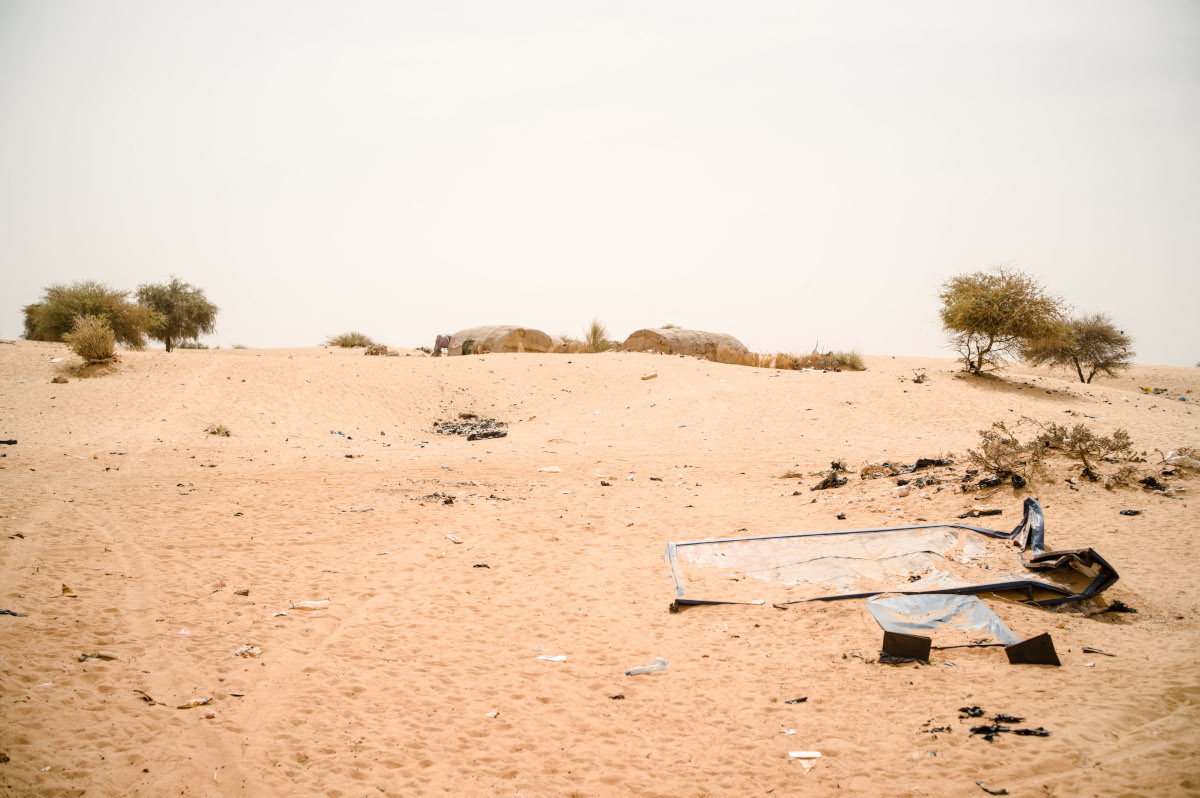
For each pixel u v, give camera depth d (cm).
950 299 2850
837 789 434
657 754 490
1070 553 748
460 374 2777
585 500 1314
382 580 863
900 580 806
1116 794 405
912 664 615
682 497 1336
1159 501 975
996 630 662
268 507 1184
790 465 1639
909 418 2117
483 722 537
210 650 638
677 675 621
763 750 490
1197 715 487
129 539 954
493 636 712
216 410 2144
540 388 2698
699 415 2292
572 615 772
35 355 2589
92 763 450
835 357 3806
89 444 1714
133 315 3147
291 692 573
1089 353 4072
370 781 454
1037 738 474
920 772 444
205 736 496
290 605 764
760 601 796
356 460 1708
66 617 679
